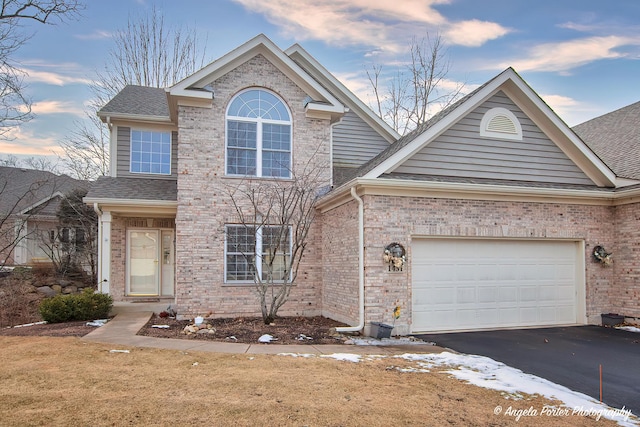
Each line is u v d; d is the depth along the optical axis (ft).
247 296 40.01
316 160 42.68
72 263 58.34
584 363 24.90
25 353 22.38
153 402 15.49
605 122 56.49
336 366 21.81
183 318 38.27
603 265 38.19
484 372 22.34
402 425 14.56
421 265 34.22
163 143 48.26
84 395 15.96
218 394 16.61
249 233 40.52
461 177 36.60
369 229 32.48
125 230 45.88
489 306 35.63
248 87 41.57
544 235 36.73
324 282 41.14
